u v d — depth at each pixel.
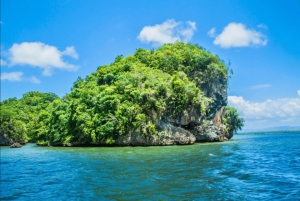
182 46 83.94
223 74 68.56
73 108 59.31
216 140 63.16
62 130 62.47
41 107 99.19
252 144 49.66
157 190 12.95
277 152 31.52
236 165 20.55
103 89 62.38
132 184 14.42
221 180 14.93
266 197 11.38
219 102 67.44
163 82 54.44
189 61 71.81
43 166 24.56
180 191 12.66
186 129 57.62
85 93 60.56
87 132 53.50
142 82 57.50
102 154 34.00
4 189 14.85
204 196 11.75
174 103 53.75
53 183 16.12
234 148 39.09
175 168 19.45
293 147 40.00
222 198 11.39
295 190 12.41
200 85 66.44
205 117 62.41
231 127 90.69
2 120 79.69
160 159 25.64
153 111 52.94
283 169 18.52
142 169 19.42
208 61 69.06
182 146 46.81
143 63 76.62
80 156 32.69
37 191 14.22
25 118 91.50
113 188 13.70
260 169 18.55
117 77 63.09
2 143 78.19
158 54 76.00
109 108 54.25
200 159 24.81
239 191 12.46
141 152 35.03
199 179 15.27
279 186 13.28
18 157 35.25
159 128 52.69
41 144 69.94
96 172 19.08
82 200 11.91
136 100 53.38
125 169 19.78
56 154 37.94
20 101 117.88
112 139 51.72
